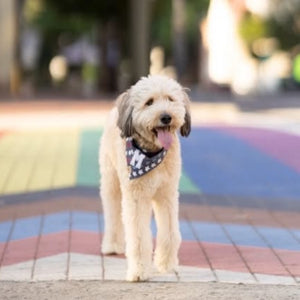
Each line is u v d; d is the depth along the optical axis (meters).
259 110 31.67
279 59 66.75
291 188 13.21
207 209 11.34
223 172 14.82
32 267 8.09
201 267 8.05
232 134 21.39
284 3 65.56
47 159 16.05
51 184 13.14
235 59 67.75
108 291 7.12
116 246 8.57
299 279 7.60
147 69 39.56
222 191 12.88
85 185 13.02
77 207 11.17
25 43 57.44
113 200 8.52
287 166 15.57
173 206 7.64
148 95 6.99
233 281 7.51
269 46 65.88
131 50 39.91
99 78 48.28
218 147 18.42
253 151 17.73
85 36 62.69
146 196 7.43
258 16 66.31
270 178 14.17
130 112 7.10
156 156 7.27
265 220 10.62
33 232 9.70
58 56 66.94
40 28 57.44
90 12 43.66
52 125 23.67
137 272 7.47
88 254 8.61
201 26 66.06
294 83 62.31
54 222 10.23
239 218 10.73
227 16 68.00
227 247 8.97
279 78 63.09
